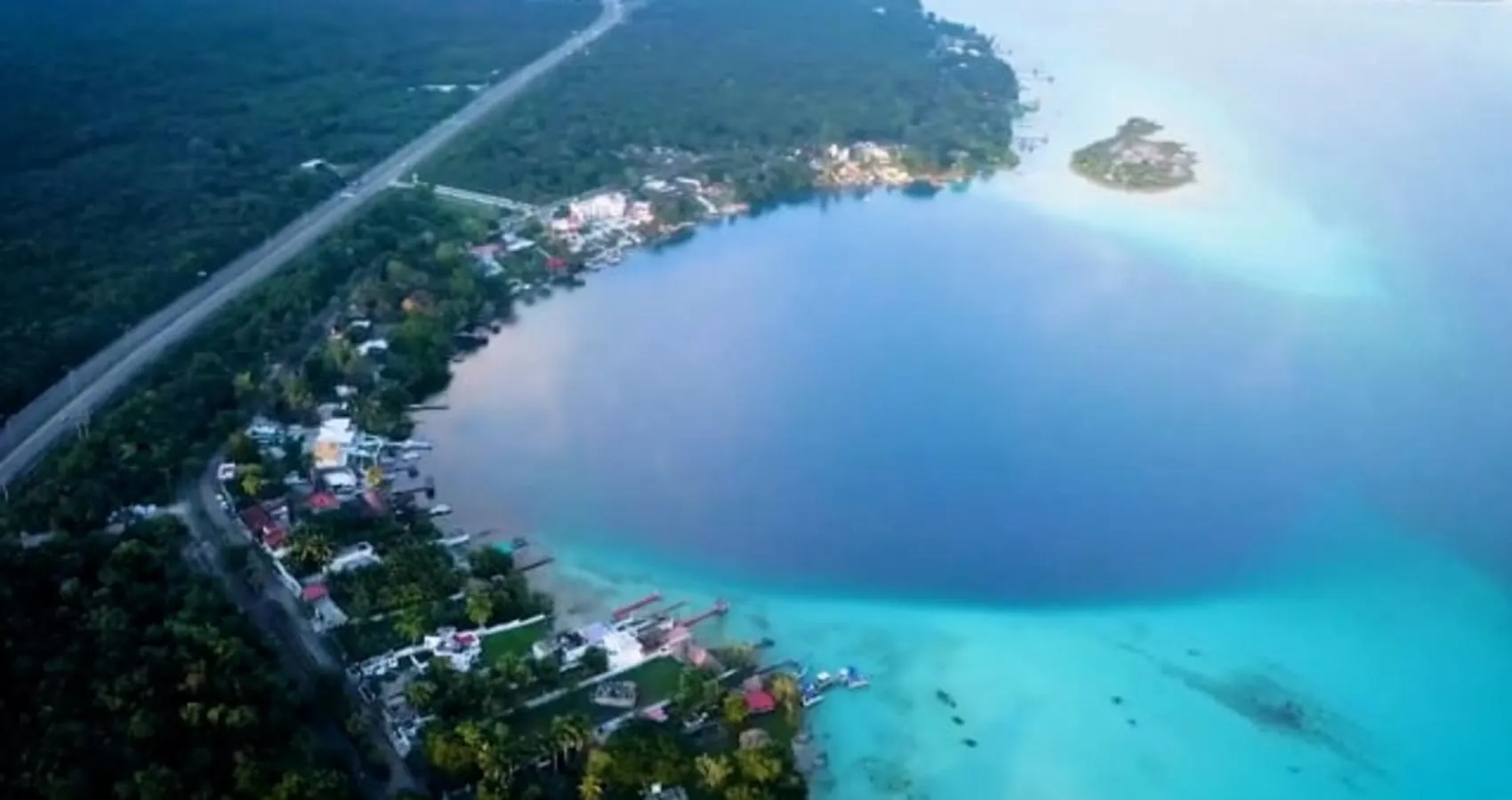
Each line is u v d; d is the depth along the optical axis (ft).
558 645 495.00
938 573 562.66
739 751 431.02
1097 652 511.40
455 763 421.59
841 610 536.01
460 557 557.33
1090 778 450.71
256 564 527.40
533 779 425.69
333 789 399.65
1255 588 554.05
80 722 414.21
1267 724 476.95
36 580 483.92
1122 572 564.30
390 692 465.06
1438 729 476.95
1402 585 556.51
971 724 473.26
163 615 479.41
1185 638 520.42
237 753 411.75
